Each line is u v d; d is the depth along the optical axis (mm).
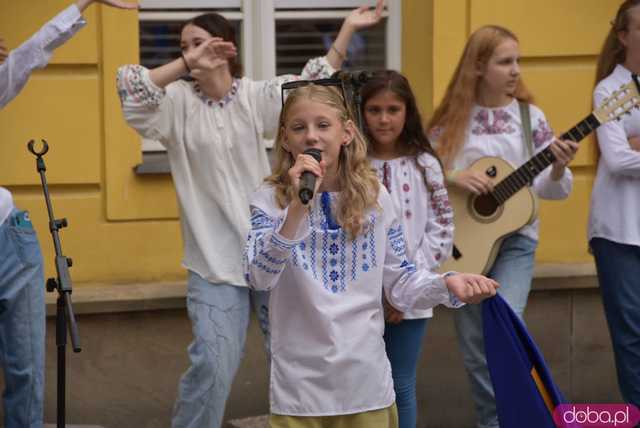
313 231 4406
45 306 6156
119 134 7012
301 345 4414
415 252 5660
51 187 6961
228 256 5820
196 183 5859
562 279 7246
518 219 6234
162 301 6707
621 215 6340
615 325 6477
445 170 6293
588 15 7570
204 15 5945
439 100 7457
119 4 5578
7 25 6801
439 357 7176
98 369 6715
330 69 5926
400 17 7742
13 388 5586
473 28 7457
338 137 4414
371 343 4438
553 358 7352
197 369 5781
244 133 5832
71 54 6918
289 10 7617
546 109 7598
